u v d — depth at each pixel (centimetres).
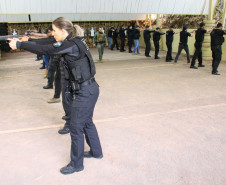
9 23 1427
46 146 283
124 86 557
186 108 407
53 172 233
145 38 1081
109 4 903
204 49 958
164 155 262
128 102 440
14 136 308
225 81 596
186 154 263
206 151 270
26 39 266
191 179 221
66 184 215
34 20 1364
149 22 1580
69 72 216
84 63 211
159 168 238
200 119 360
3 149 276
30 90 532
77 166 230
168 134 311
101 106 419
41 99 466
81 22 1569
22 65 898
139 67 813
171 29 898
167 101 445
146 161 250
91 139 246
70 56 207
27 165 245
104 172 232
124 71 743
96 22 1598
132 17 1568
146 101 446
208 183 215
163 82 591
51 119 366
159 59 1007
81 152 228
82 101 216
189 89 525
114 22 1630
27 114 385
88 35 1608
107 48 1560
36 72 747
